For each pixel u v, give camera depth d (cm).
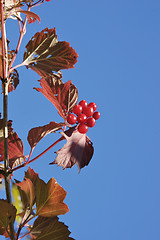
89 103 73
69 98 71
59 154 69
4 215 67
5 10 71
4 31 70
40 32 76
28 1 73
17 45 74
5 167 70
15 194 74
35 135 71
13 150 73
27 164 71
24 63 75
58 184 68
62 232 69
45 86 71
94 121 70
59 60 76
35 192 71
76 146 70
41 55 76
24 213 71
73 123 70
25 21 75
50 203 68
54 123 70
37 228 70
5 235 69
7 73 72
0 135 73
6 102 71
